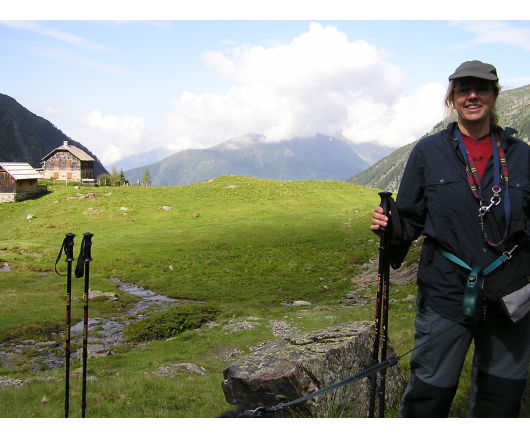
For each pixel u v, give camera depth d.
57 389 13.47
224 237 69.69
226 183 112.62
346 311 29.69
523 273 3.83
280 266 51.25
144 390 12.95
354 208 91.00
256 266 51.84
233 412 7.44
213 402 11.09
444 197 4.07
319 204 98.69
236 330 27.05
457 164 4.13
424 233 4.21
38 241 71.69
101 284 44.88
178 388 13.11
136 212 88.56
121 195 100.12
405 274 36.41
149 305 37.81
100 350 24.39
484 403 3.96
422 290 4.21
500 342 3.90
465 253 3.95
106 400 11.88
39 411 10.68
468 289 3.79
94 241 69.38
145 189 107.25
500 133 4.21
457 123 4.34
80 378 16.39
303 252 58.53
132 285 45.69
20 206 95.75
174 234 72.94
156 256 58.12
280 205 97.06
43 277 47.69
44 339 27.66
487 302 3.84
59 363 22.89
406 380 8.46
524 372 3.88
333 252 57.62
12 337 27.94
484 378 3.96
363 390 7.35
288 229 73.69
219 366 20.34
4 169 100.81
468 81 4.11
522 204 3.93
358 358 8.00
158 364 20.34
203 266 52.78
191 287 43.69
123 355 23.56
